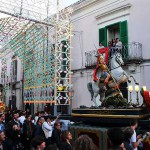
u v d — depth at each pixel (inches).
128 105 321.1
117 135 149.8
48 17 601.6
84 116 336.2
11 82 1040.8
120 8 570.6
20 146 331.0
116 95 332.5
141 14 533.6
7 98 1104.8
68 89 582.6
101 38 614.5
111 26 597.9
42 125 327.9
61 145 236.8
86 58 637.3
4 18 596.4
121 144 154.5
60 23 582.6
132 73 533.0
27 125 367.6
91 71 624.7
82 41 669.9
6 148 279.0
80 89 659.4
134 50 531.8
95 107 337.1
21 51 767.7
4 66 1107.3
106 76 343.6
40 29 629.6
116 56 343.3
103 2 616.1
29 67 716.7
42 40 639.8
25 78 746.2
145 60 513.7
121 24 570.3
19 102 961.5
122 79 335.9
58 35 579.8
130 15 555.8
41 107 745.6
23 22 634.8
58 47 584.1
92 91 376.2
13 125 301.9
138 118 277.6
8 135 288.8
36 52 670.5
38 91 647.8
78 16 685.3
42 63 638.5
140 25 534.0
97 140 293.9
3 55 1032.8
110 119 301.7
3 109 663.1
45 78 613.0
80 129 319.0
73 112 355.9
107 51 543.5
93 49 636.1
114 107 315.6
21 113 457.4
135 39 541.3
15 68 1018.1
